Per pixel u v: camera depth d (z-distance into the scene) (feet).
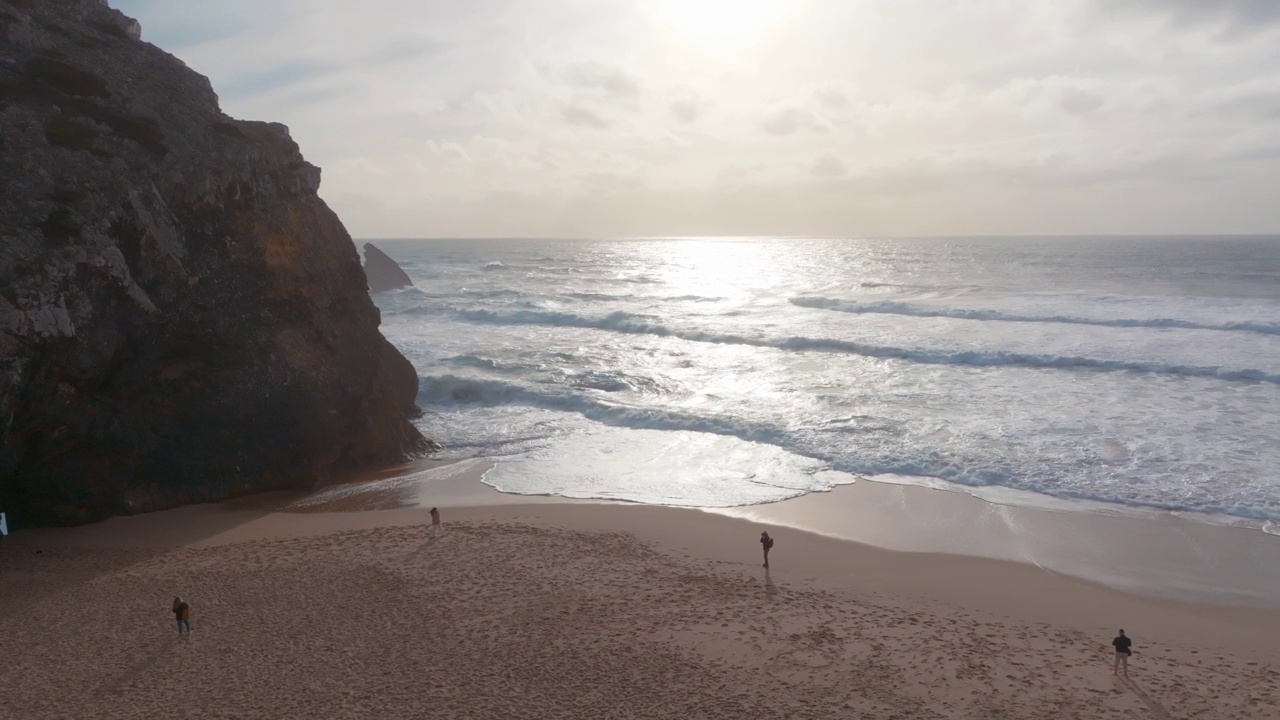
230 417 92.38
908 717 47.09
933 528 78.54
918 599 63.77
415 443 111.96
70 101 90.33
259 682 50.96
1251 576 67.00
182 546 76.69
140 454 86.84
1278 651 55.47
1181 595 64.18
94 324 80.07
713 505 86.33
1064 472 90.17
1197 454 93.25
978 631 58.29
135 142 90.07
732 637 56.90
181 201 91.61
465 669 52.47
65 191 81.25
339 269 110.42
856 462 96.78
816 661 53.52
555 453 107.04
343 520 84.43
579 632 57.52
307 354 100.73
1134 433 101.14
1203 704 48.52
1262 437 97.86
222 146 97.45
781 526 80.02
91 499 83.46
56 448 80.07
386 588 65.21
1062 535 75.82
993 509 82.33
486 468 102.22
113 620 59.93
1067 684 50.90
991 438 101.71
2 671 52.39
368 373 107.76
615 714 47.34
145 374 86.33
